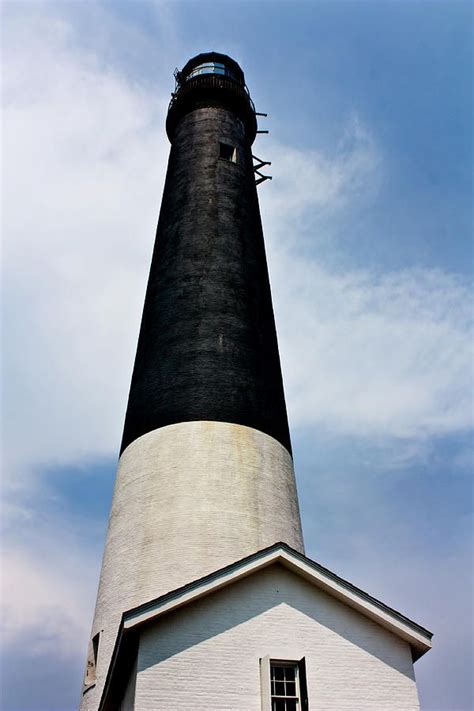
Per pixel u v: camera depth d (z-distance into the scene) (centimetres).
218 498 2014
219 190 2777
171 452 2105
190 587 1453
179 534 1944
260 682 1421
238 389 2256
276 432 2267
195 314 2405
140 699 1351
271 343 2520
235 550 1933
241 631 1463
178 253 2595
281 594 1525
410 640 1540
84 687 1923
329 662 1480
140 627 1416
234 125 3073
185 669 1399
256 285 2589
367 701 1460
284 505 2120
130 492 2108
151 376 2323
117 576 1972
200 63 3366
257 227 2830
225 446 2120
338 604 1548
